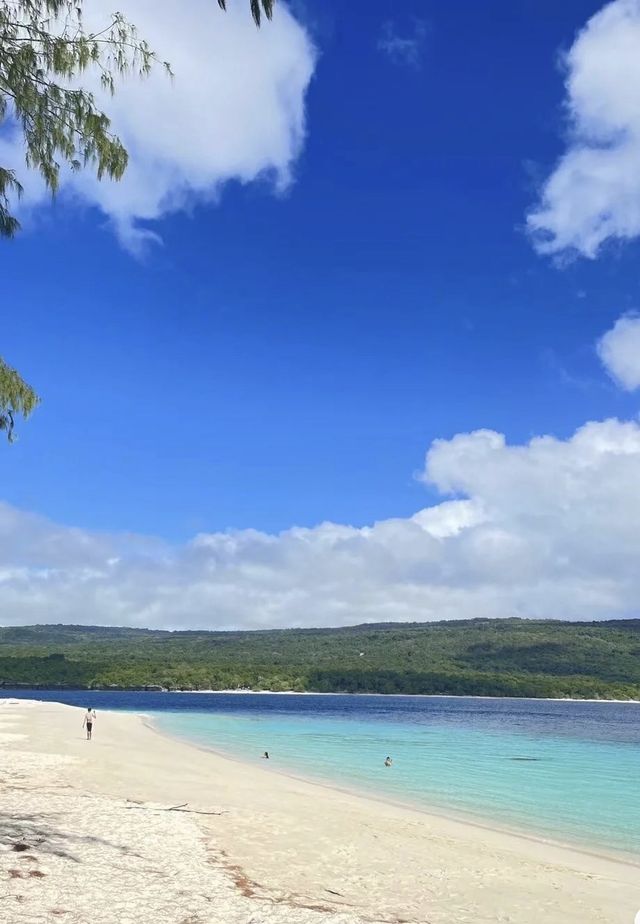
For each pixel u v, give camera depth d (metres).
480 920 11.43
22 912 8.83
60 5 9.49
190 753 41.34
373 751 50.03
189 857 13.38
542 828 23.05
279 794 25.38
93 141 10.07
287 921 9.85
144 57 9.75
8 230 10.10
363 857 15.49
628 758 49.97
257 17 8.62
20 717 65.62
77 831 14.62
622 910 12.81
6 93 9.72
